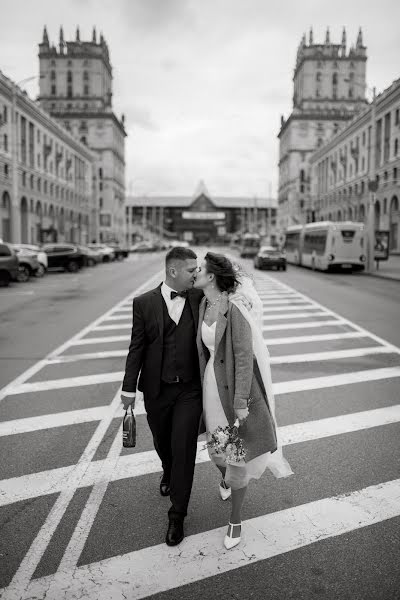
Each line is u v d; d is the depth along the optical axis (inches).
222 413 143.3
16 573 128.6
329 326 517.7
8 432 225.3
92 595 121.0
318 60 4758.9
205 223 7258.9
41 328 503.5
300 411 252.1
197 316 146.4
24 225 2566.4
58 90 4825.3
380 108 2454.5
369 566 130.3
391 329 499.2
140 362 148.8
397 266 1542.8
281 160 5447.8
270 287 962.1
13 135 1384.1
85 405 263.3
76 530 147.7
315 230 1488.7
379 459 195.6
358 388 293.1
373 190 1322.6
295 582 124.6
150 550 138.3
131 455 201.2
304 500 165.0
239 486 139.2
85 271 1435.8
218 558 134.7
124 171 5777.6
